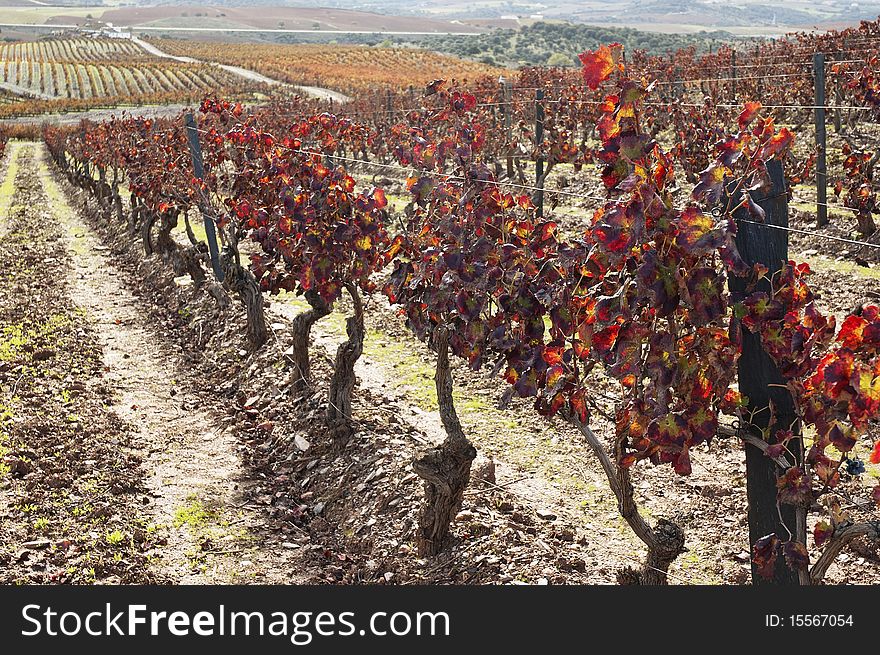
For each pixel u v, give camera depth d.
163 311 13.47
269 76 118.94
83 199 28.66
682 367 3.79
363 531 6.79
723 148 3.70
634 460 4.14
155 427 8.92
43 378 10.18
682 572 6.18
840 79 20.42
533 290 4.82
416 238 6.87
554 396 4.50
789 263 3.85
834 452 7.60
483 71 104.00
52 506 7.00
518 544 6.23
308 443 8.23
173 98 95.88
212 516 7.09
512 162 22.67
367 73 108.12
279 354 10.09
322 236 7.67
